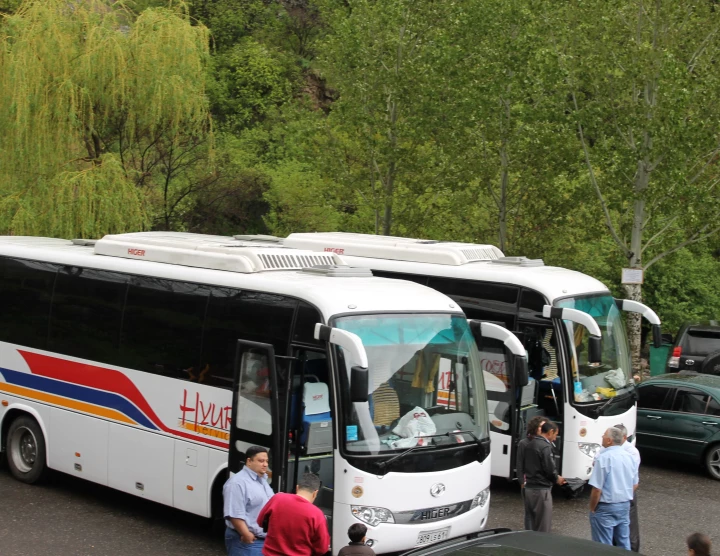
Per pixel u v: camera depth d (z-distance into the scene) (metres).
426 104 22.66
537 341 12.77
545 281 12.83
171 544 10.36
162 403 10.66
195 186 26.00
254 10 44.91
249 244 12.09
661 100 19.91
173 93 20.55
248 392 9.51
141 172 22.58
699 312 26.16
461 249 14.09
